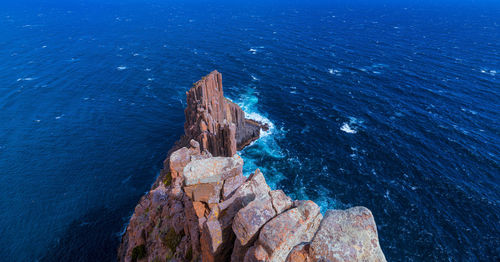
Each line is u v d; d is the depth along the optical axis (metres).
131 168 80.69
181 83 138.88
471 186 70.31
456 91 120.81
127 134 96.00
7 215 65.38
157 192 40.22
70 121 102.81
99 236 61.19
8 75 143.88
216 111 75.38
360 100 115.06
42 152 85.88
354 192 70.44
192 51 191.62
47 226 63.22
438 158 80.06
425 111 104.69
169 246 30.72
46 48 195.88
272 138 91.44
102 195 71.69
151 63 167.75
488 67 151.12
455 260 53.75
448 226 60.53
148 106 115.81
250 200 18.98
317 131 94.69
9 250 58.06
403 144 86.44
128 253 38.19
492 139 87.31
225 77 141.38
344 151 84.69
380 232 59.81
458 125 95.00
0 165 79.81
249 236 15.30
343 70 149.88
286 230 14.33
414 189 70.19
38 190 72.38
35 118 103.94
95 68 158.50
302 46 199.25
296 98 118.12
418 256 54.81
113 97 122.88
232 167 22.72
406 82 131.88
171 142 92.38
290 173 77.19
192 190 22.69
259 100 116.19
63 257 56.97
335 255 11.05
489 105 108.12
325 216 12.62
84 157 84.50
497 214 62.91
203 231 19.42
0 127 97.56
